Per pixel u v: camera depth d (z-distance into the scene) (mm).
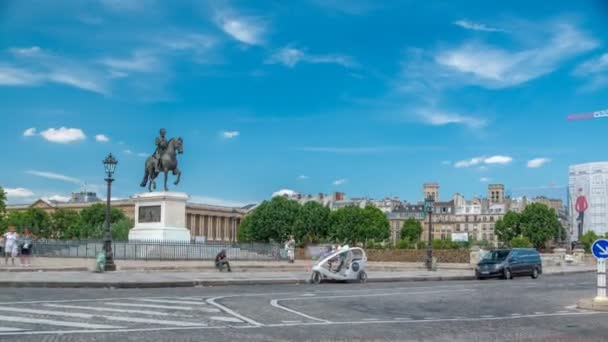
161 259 51562
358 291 33031
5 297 24062
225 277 39281
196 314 20578
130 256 51469
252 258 59188
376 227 179500
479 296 31203
